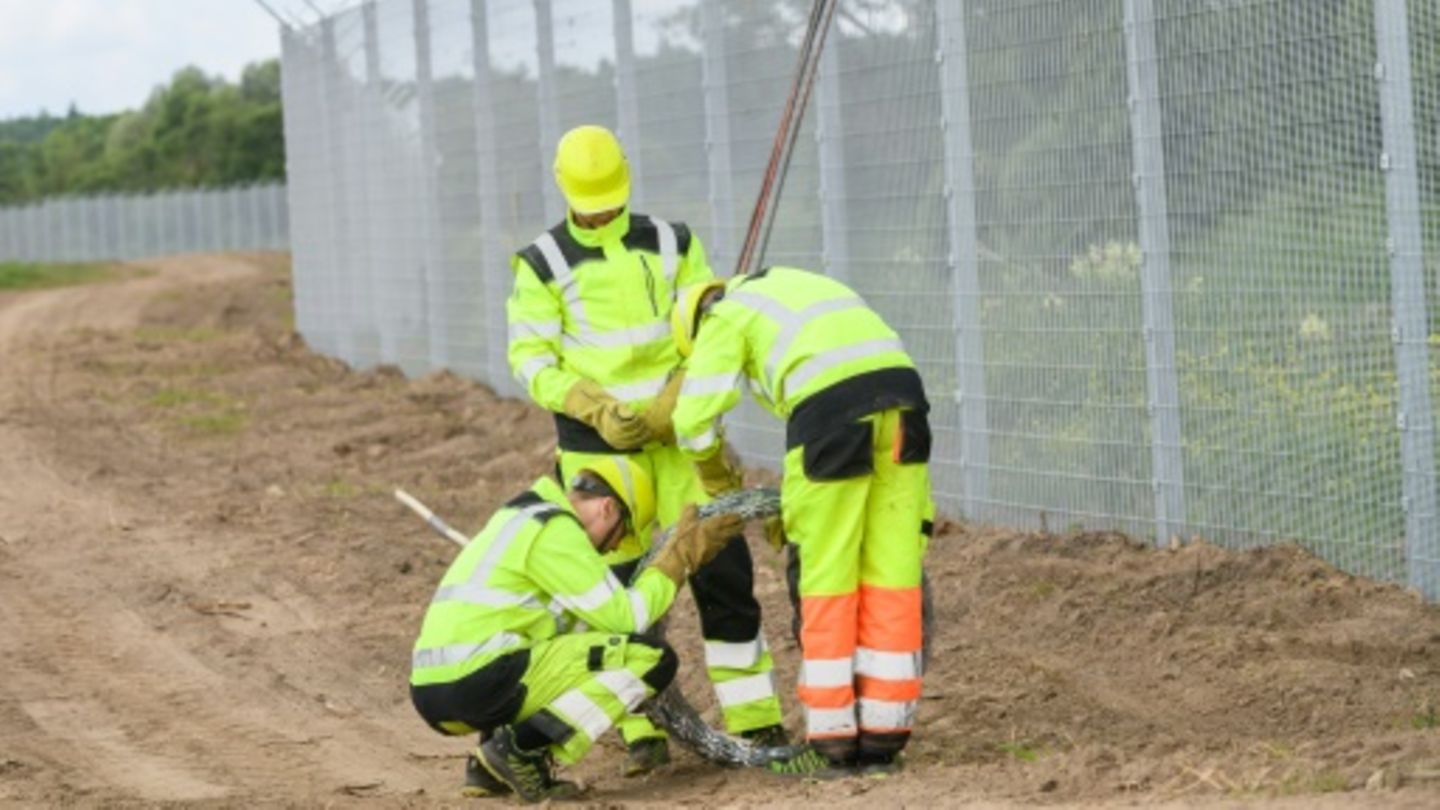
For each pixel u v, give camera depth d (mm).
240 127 172375
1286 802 11297
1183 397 19031
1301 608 17297
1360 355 17281
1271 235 17953
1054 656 17547
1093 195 19750
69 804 14695
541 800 14312
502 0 33875
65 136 197250
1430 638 16281
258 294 68188
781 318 13758
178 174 172625
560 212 32438
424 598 22438
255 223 129375
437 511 27312
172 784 15703
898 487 13836
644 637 14156
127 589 23547
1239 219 18234
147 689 19250
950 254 21703
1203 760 13000
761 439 25688
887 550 13883
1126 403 19688
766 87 24688
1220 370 18625
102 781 15859
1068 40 19828
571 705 14008
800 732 16188
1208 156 18469
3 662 20391
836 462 13477
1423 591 16938
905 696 13898
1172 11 18641
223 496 29266
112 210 136625
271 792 15266
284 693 18969
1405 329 16766
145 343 51438
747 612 15086
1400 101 16625
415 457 31922
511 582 14180
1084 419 20188
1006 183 20781
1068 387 20344
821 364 13609
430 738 17266
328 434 34969
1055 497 20672
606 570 14148
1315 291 17609
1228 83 18172
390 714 18141
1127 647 17422
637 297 15148
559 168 15172
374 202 42094
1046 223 20344
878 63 22500
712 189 26219
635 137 28672
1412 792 11312
